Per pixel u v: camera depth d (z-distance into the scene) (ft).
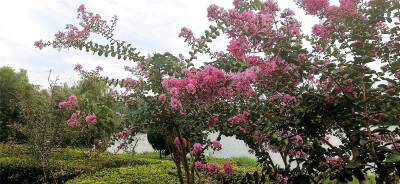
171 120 9.63
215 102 8.16
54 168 19.33
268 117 7.19
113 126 33.47
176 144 11.27
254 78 7.20
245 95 7.46
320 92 6.68
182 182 11.73
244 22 7.45
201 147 11.17
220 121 8.91
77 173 18.93
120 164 22.53
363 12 6.84
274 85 7.29
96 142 24.71
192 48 9.45
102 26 10.10
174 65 9.13
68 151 24.03
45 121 21.26
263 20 7.29
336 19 6.64
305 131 6.55
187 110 8.23
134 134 13.52
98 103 11.67
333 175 5.09
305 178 6.09
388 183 5.57
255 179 7.65
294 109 6.61
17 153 23.62
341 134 8.59
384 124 5.48
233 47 7.39
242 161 32.01
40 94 27.12
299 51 6.19
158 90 9.64
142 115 10.12
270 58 7.26
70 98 17.40
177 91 7.65
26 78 54.19
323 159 6.77
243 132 8.08
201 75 7.38
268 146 9.01
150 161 23.99
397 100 5.52
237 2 8.29
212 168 10.69
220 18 8.11
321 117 6.57
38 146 19.26
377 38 6.67
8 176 19.57
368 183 11.33
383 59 7.04
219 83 7.22
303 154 8.77
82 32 10.02
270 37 7.24
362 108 5.53
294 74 7.11
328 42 7.47
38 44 10.19
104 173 19.01
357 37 5.69
